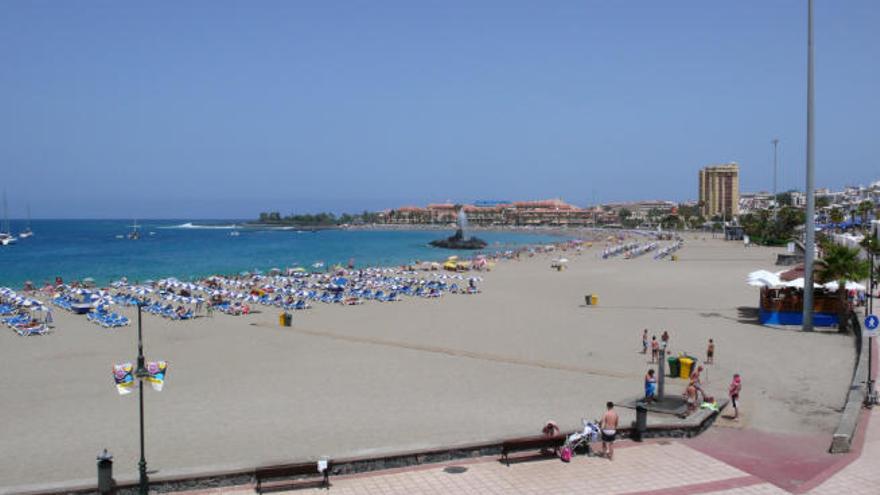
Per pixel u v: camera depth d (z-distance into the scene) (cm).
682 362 2653
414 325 4212
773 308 3931
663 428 1798
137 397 2434
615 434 1647
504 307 5044
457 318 4497
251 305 5359
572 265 9531
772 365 2838
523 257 11725
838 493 1397
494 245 17788
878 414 1950
